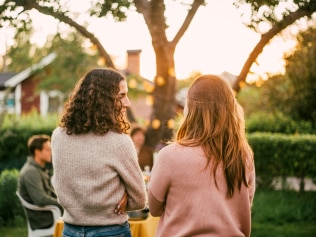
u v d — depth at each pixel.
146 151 6.40
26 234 7.69
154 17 6.25
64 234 2.74
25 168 5.68
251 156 2.44
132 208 2.74
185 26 6.38
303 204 9.22
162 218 2.42
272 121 16.80
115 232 2.67
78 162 2.65
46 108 25.06
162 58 6.47
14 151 13.42
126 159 2.66
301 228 8.27
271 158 11.11
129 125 2.80
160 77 6.59
